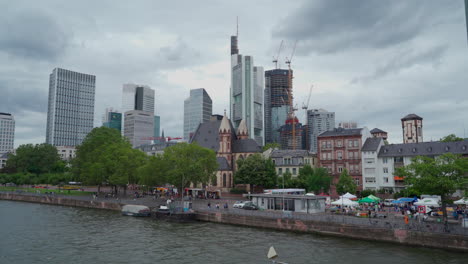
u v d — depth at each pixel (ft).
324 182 339.16
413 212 223.10
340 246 173.47
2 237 207.41
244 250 171.32
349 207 253.44
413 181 187.01
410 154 347.15
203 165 358.84
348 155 380.17
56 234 215.72
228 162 493.36
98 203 351.25
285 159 428.15
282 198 258.98
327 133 401.70
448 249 157.17
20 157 653.30
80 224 252.21
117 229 231.09
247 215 235.20
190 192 423.64
